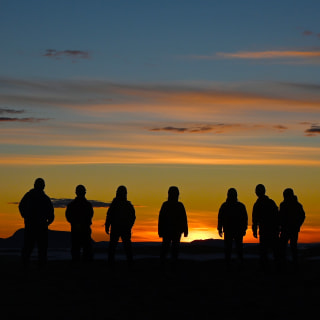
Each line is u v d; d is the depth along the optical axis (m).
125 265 16.84
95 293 11.63
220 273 15.12
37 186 15.56
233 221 15.82
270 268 15.62
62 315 9.46
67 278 13.83
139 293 11.66
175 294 11.56
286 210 15.45
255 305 10.40
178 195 15.76
